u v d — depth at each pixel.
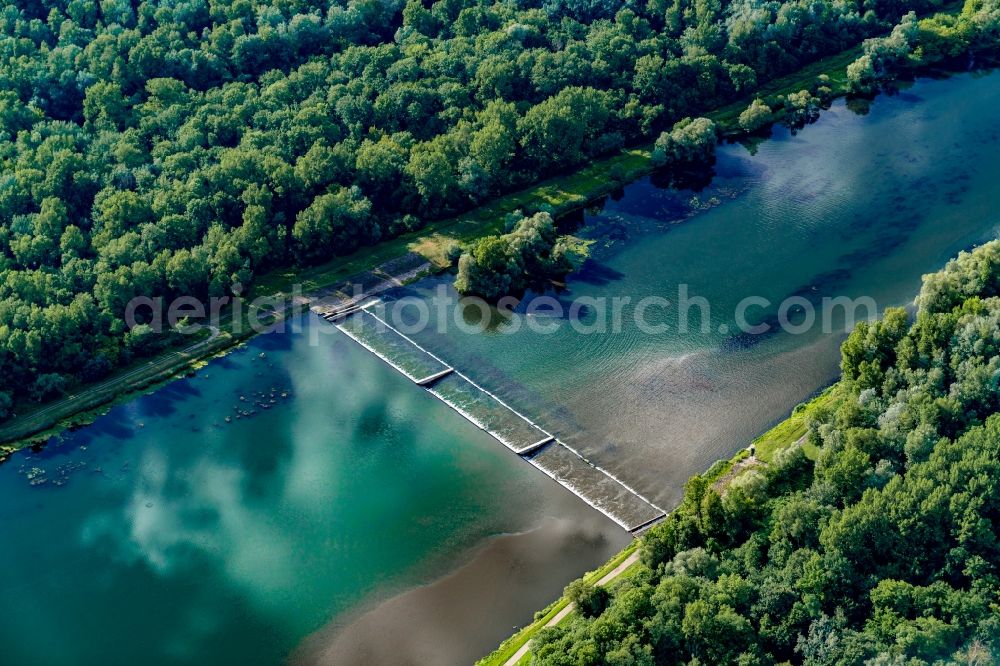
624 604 192.50
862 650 183.38
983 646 182.75
